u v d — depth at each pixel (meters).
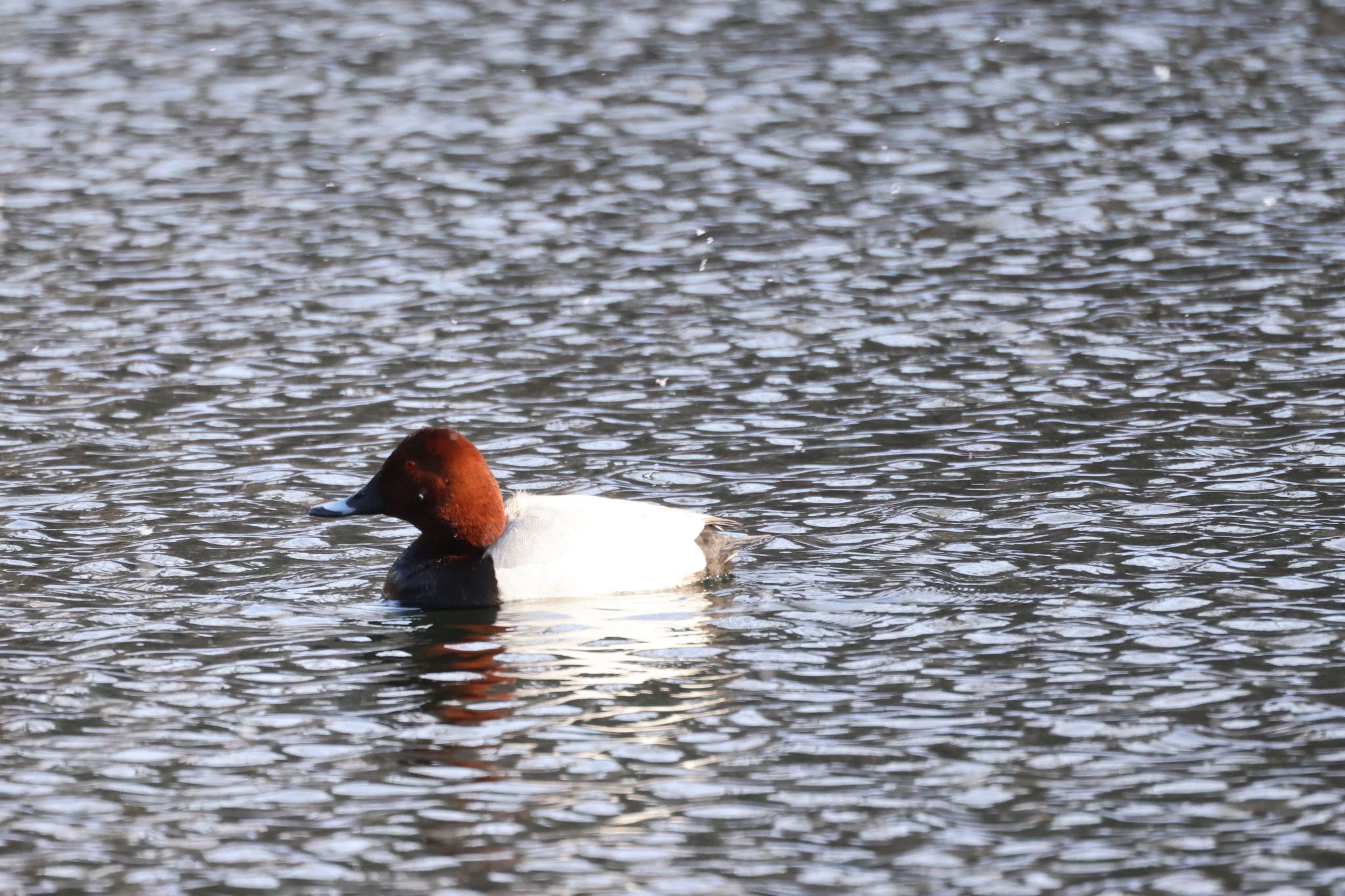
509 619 11.56
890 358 17.88
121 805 9.10
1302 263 20.44
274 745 9.77
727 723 9.95
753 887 8.17
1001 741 9.62
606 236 22.48
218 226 23.16
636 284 20.61
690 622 11.46
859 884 8.19
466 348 18.50
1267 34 31.59
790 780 9.23
